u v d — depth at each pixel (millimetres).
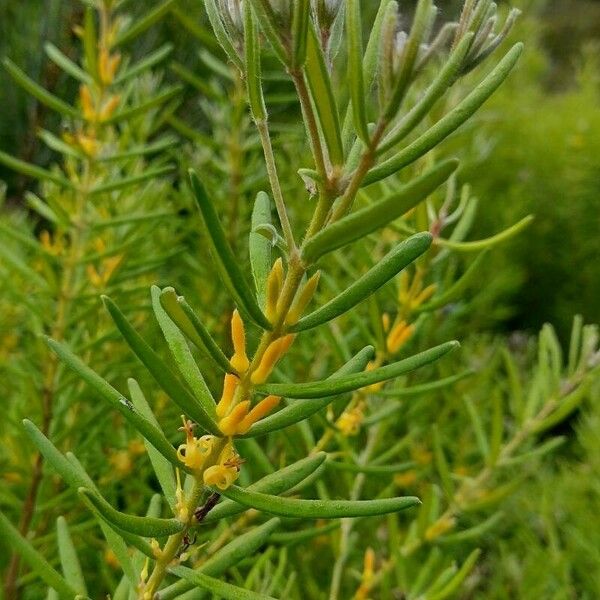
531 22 989
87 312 312
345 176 122
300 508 138
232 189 420
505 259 787
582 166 892
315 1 123
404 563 275
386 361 250
